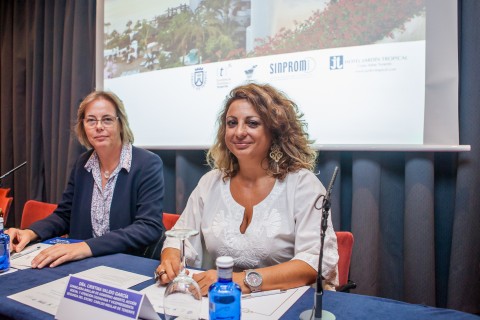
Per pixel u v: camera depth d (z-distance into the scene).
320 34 1.82
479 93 1.56
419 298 1.63
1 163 3.17
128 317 0.69
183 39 2.24
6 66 3.15
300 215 1.12
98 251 1.20
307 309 0.79
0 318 0.83
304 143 1.30
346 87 1.77
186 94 2.23
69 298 0.77
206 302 0.82
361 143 1.74
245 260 1.15
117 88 2.50
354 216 1.76
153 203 1.49
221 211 1.24
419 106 1.63
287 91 1.90
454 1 1.55
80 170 1.61
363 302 0.82
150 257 1.48
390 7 1.67
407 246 1.67
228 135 1.23
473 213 1.56
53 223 1.51
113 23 2.52
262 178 1.25
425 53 1.61
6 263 1.06
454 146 1.54
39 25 2.88
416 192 1.64
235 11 2.06
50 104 2.83
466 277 1.57
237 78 2.06
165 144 2.31
